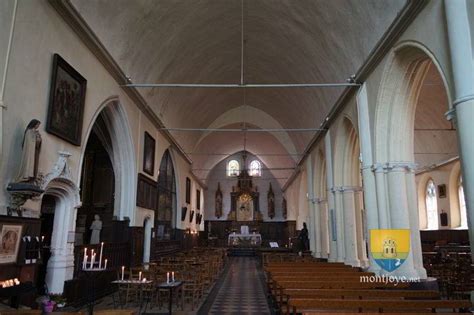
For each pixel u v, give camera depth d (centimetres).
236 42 1869
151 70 1530
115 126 1415
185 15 1434
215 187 4147
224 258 2466
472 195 622
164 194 2194
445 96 1839
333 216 1691
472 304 614
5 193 731
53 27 894
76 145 1015
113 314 555
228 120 3080
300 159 2777
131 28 1234
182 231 2584
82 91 1034
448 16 678
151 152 1775
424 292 702
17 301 711
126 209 1482
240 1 1495
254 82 2364
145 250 1708
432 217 2538
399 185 1071
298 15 1422
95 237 1404
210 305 1054
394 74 1048
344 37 1262
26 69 793
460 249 1925
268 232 3981
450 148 2195
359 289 774
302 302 606
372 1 1011
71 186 996
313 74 1689
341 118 1546
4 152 727
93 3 1008
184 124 2359
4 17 720
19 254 759
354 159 1619
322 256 2105
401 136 1095
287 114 2558
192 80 1984
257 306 1039
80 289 1035
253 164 4194
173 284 916
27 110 798
